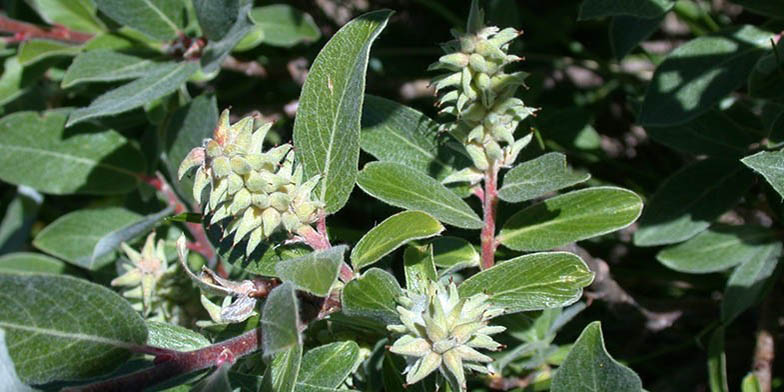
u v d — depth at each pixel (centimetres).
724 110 32
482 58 23
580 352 22
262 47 42
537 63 43
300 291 22
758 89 30
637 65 42
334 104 23
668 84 30
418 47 44
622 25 33
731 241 31
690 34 42
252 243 21
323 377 24
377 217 39
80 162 35
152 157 36
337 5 46
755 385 30
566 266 23
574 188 37
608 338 36
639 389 22
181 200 36
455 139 27
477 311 21
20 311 20
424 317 20
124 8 33
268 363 21
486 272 23
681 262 31
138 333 21
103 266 35
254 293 22
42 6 38
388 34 44
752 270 30
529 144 31
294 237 22
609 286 33
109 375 23
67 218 36
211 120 32
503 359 29
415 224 22
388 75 43
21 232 42
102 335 21
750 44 30
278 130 41
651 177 39
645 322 35
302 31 39
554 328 30
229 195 21
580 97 42
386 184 25
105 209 36
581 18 28
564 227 25
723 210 31
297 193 22
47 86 41
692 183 31
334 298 22
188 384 22
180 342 24
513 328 29
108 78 33
